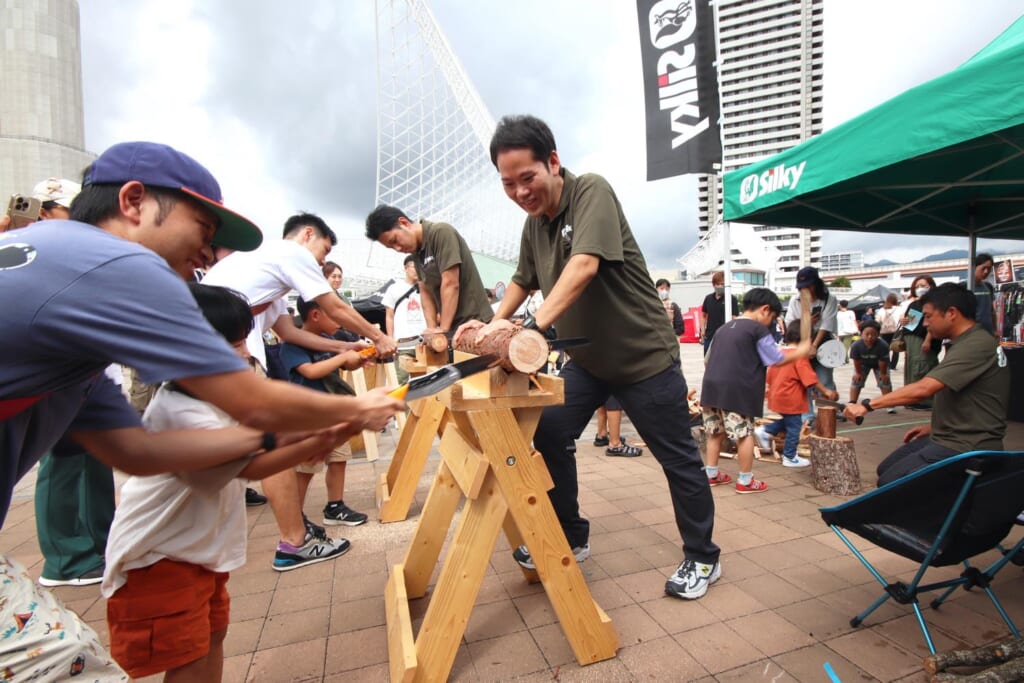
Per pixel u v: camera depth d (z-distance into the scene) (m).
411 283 6.00
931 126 2.81
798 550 2.94
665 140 5.63
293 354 3.03
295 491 2.83
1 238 0.97
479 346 1.87
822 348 4.54
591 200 2.12
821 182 3.66
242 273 2.67
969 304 2.68
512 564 2.86
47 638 0.99
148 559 1.37
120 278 0.92
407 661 1.78
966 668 1.84
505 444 1.81
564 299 1.91
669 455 2.44
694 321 27.19
